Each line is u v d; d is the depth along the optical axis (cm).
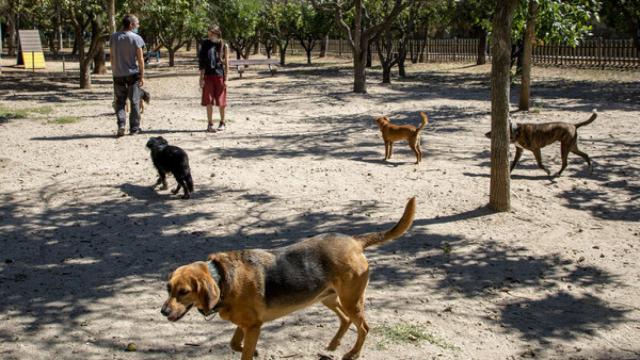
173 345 496
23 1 3775
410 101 2153
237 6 3766
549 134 1046
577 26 919
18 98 2095
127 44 1294
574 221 831
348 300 460
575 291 616
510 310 572
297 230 781
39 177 993
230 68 4072
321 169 1086
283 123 1609
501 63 820
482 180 1023
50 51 5794
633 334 531
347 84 2872
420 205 888
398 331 521
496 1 802
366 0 2825
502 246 735
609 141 1382
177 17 2808
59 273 637
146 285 611
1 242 721
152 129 1437
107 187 948
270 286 425
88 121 1549
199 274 396
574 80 3120
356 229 784
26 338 502
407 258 694
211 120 1422
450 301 588
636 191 979
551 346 508
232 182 991
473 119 1695
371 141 1362
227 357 479
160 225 789
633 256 709
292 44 6425
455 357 486
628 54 3575
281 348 494
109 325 527
